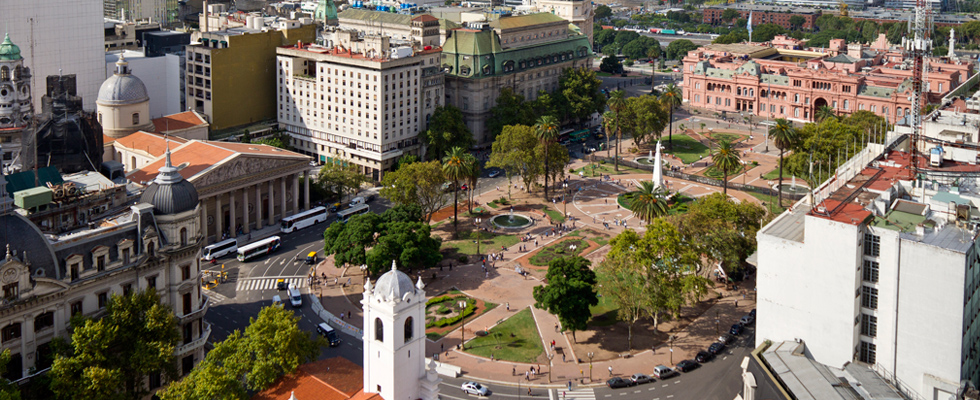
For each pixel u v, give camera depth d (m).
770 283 170.00
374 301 135.25
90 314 172.75
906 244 153.38
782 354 162.88
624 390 190.38
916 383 157.38
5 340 158.75
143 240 178.75
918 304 154.25
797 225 176.38
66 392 155.00
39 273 162.62
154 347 163.38
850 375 156.25
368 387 140.50
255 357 157.12
